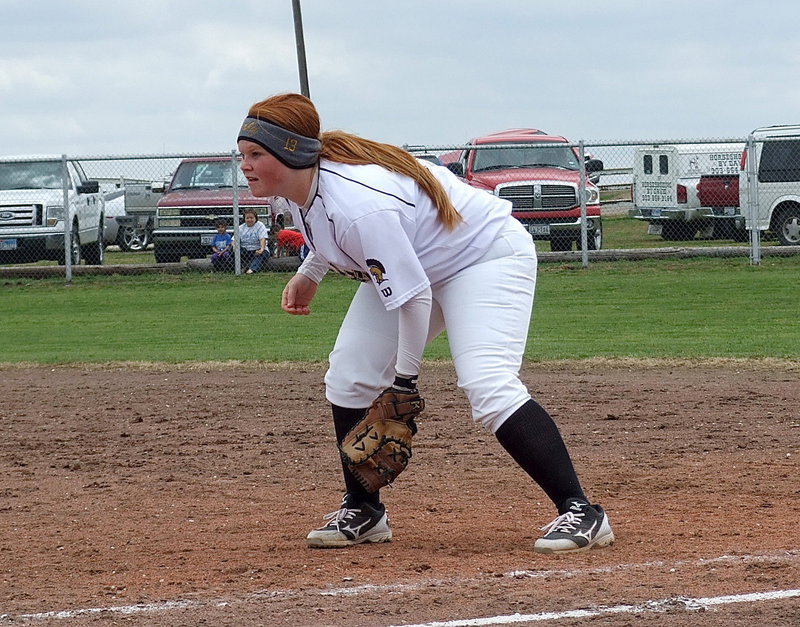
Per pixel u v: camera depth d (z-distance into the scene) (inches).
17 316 1849.2
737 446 789.9
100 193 2559.1
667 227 2768.2
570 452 782.5
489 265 485.1
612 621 401.4
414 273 456.1
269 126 453.4
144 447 837.2
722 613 407.8
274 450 815.1
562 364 1226.6
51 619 428.1
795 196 2348.7
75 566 516.1
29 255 2274.9
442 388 1087.0
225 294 2023.9
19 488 706.8
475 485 685.3
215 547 542.9
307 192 464.1
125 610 436.8
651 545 517.3
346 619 412.2
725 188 2635.3
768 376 1123.9
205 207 2283.5
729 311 1689.2
